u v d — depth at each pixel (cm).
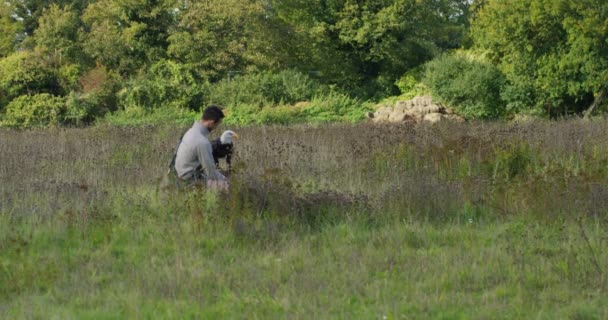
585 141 2206
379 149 2086
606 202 1419
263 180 1449
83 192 1542
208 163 1515
